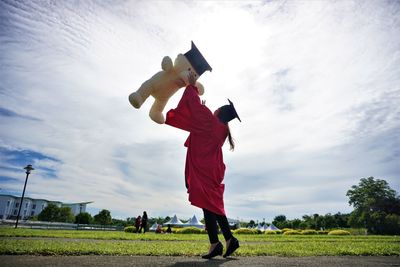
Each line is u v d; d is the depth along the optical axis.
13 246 3.38
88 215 65.69
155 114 3.96
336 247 5.14
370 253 4.19
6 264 2.30
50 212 69.44
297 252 4.03
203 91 4.12
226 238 3.30
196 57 3.71
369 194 59.41
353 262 3.13
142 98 3.65
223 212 3.25
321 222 74.12
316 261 3.15
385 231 53.22
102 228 29.39
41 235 7.60
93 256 3.04
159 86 3.73
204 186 3.20
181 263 2.67
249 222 71.62
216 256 3.44
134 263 2.58
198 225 34.88
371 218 55.12
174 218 36.31
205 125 3.39
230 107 3.77
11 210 96.25
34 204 102.50
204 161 3.29
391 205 56.56
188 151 3.49
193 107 3.39
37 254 3.02
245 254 3.68
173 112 3.39
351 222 61.06
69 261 2.57
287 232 27.28
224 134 3.58
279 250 4.22
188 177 3.49
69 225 26.61
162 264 2.56
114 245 4.31
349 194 62.75
